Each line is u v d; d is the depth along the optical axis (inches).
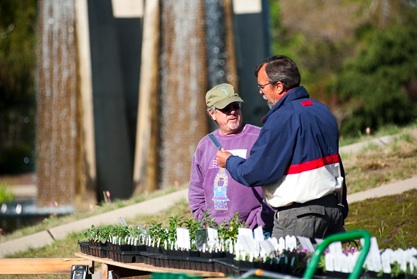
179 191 677.9
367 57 1975.9
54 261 400.5
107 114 1096.8
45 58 1136.2
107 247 390.3
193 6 1076.5
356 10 2345.0
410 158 656.4
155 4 1064.2
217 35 1082.1
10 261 400.5
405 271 299.4
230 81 1083.9
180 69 1076.5
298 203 335.9
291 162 334.0
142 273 401.1
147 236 380.8
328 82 2190.0
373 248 299.4
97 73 1085.8
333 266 307.9
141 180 1060.5
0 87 2114.9
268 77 346.0
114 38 1114.7
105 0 1108.5
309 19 2348.7
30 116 2246.6
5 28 1884.8
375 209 557.9
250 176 335.3
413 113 1932.8
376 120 1940.2
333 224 343.6
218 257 341.1
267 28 1208.8
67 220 662.5
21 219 979.3
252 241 325.4
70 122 1117.7
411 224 529.0
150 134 1056.2
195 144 1071.6
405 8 2282.2
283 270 314.7
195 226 375.6
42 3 1142.3
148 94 1059.3
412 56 1966.0
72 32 1124.5
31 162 2292.1
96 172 1071.6
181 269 347.6
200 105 1070.4
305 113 335.3
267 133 334.3
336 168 340.2
